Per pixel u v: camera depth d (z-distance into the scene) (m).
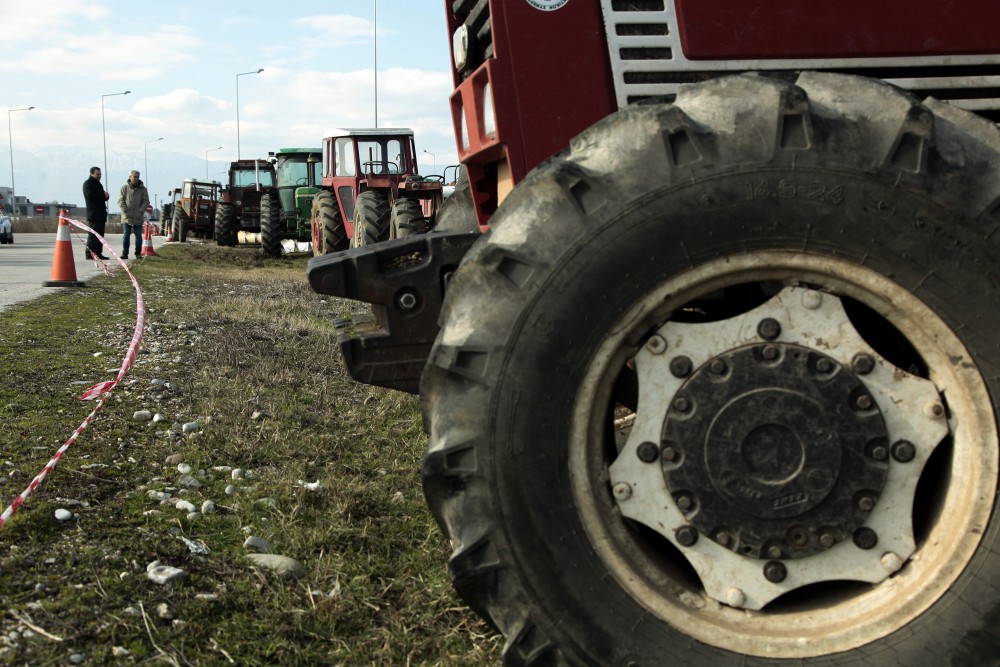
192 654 2.49
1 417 4.55
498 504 2.02
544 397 2.01
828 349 2.01
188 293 11.22
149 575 2.86
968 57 2.55
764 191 1.95
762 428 2.01
